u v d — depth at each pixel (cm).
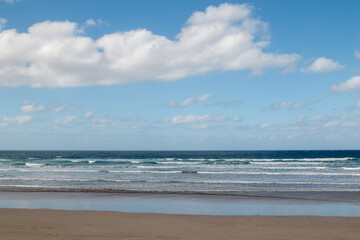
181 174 3472
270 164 5231
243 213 1297
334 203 1580
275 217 1116
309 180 2878
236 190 2133
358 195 1862
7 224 944
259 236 799
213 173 3591
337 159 6506
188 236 785
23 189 2169
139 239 743
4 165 4997
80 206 1485
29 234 791
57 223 966
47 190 2095
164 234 806
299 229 899
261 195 1873
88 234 795
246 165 4966
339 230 889
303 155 10106
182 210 1371
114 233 812
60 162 5778
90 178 3039
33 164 5059
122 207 1456
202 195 1872
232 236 795
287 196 1831
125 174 3488
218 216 1131
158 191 2056
